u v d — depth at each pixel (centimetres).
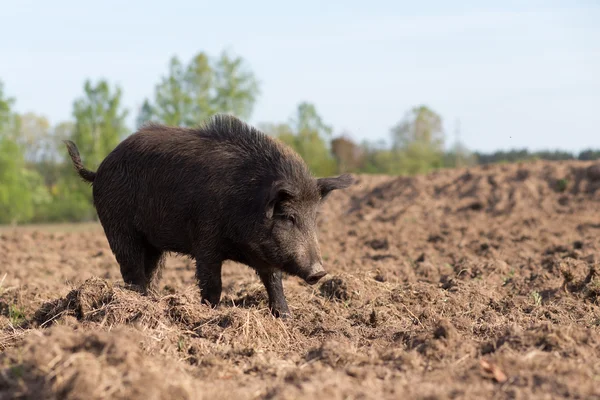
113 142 5750
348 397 588
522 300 1098
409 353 723
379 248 2000
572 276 1168
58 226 5603
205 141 1064
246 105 5725
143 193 1088
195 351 789
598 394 577
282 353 828
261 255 1003
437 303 1077
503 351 720
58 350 632
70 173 6369
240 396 606
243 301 1155
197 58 5459
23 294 1302
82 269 1784
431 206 2733
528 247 1733
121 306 891
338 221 2784
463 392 595
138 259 1131
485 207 2605
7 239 2506
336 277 1202
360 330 919
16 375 620
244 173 1017
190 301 920
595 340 734
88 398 556
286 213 986
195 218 1031
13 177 6675
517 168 2891
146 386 568
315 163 6494
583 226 2070
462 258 1619
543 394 580
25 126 11162
